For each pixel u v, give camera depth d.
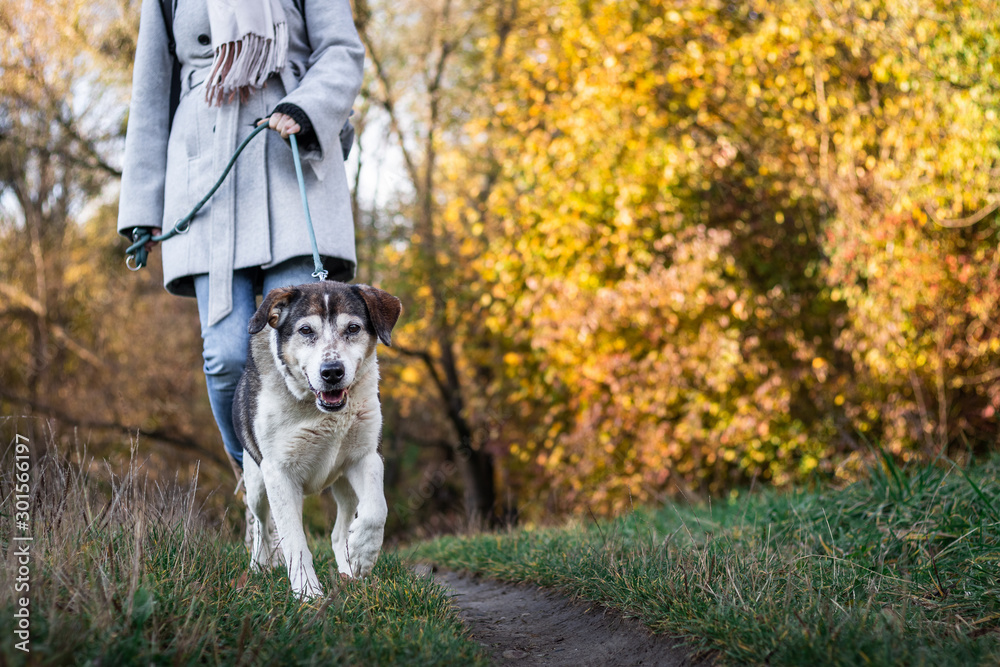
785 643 2.04
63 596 2.04
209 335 3.19
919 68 6.57
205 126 3.20
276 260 3.15
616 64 8.62
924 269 6.79
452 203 11.40
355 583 2.63
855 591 2.64
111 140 11.94
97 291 13.53
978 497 3.36
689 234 8.56
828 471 7.75
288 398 2.82
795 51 7.80
